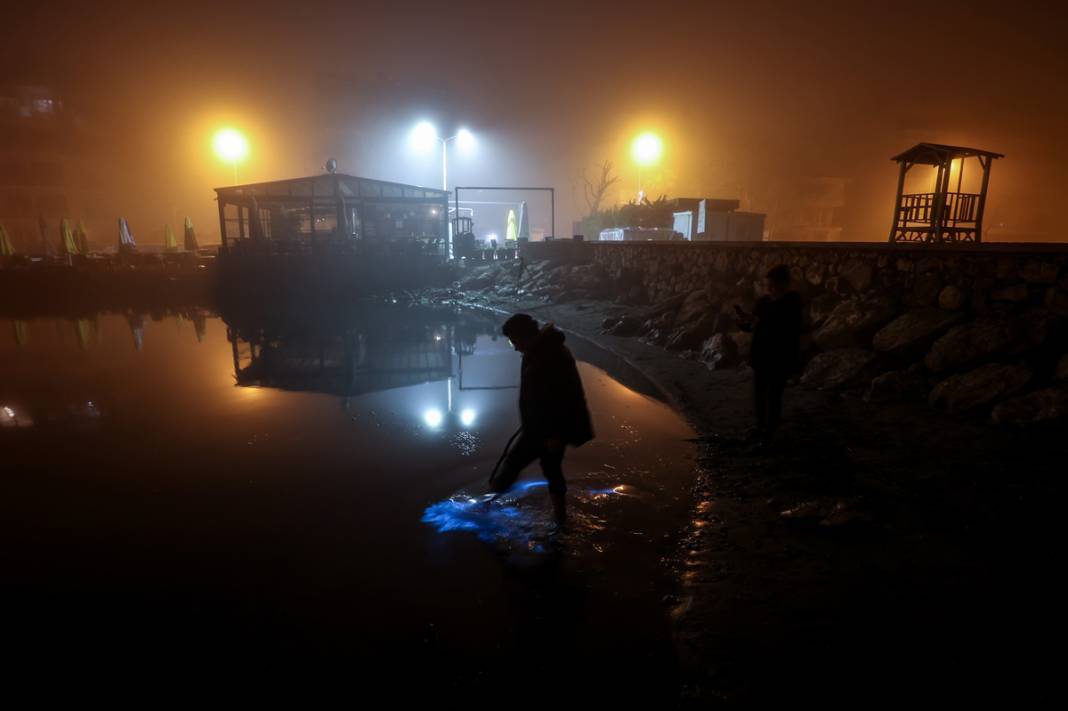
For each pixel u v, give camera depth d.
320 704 2.35
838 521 3.59
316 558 3.53
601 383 7.88
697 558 3.37
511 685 2.42
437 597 3.09
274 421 6.48
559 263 20.27
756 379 5.21
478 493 4.43
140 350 10.96
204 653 2.69
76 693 2.45
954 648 2.47
